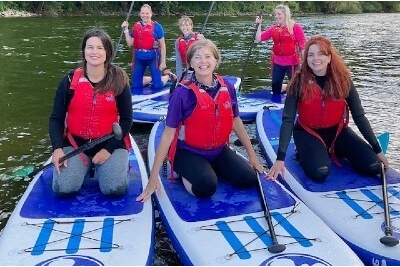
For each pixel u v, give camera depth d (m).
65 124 3.24
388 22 24.61
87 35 3.06
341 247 2.64
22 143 4.78
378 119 5.80
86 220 2.88
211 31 17.53
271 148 4.23
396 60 10.79
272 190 3.28
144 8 6.47
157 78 6.61
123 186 3.11
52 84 7.69
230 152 3.34
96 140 3.04
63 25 18.44
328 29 19.64
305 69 3.41
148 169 3.90
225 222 2.88
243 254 2.58
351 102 3.42
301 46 6.09
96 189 3.27
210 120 3.09
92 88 3.11
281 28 6.15
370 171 3.40
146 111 5.32
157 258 2.91
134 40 6.54
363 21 25.41
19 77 8.25
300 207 3.06
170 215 2.98
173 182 3.38
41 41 13.25
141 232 2.78
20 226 2.80
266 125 4.79
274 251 2.57
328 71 3.39
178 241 2.78
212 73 3.17
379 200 3.15
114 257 2.55
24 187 3.77
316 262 2.51
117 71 3.19
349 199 3.18
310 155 3.44
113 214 2.96
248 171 3.25
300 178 3.47
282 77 6.26
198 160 3.16
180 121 3.10
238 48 12.72
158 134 4.47
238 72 9.09
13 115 5.80
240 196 3.18
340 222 2.94
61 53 11.09
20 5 23.84
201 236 2.75
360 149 3.44
